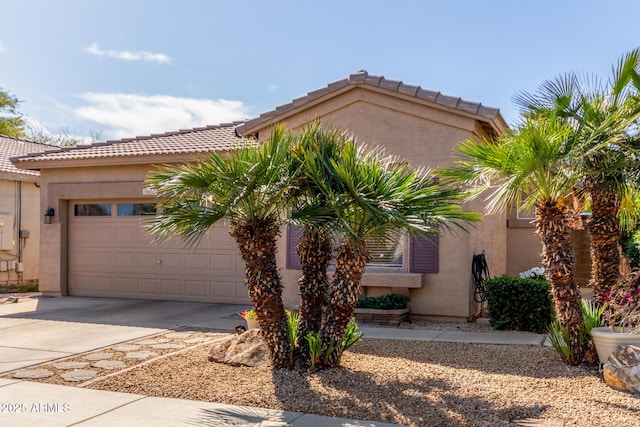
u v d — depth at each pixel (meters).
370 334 10.02
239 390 6.59
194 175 6.54
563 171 7.25
